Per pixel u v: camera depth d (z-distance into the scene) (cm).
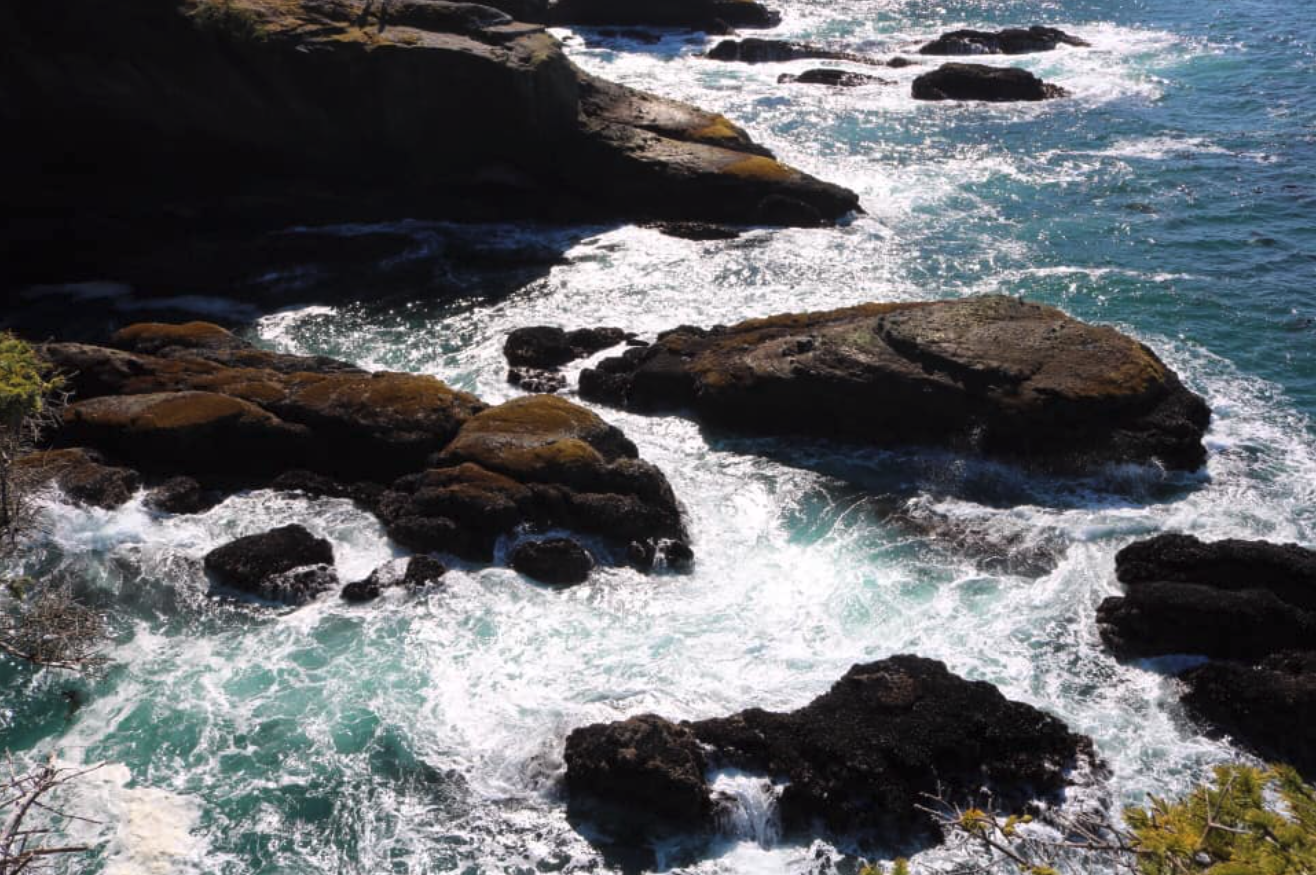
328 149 4300
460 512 2422
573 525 2452
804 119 5059
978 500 2578
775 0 7331
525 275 3812
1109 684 2064
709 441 2847
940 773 1825
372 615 2252
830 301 3512
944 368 2745
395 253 3984
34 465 2566
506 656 2150
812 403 2802
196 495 2603
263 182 4341
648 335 3328
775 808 1800
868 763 1802
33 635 1919
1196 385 2991
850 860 1747
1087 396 2617
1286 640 2061
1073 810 1783
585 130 4316
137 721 2014
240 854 1769
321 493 2634
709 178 4162
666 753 1816
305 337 3434
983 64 5697
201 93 4172
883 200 4241
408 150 4300
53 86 4128
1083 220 3997
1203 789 955
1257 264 3634
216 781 1895
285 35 4078
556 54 4259
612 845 1778
